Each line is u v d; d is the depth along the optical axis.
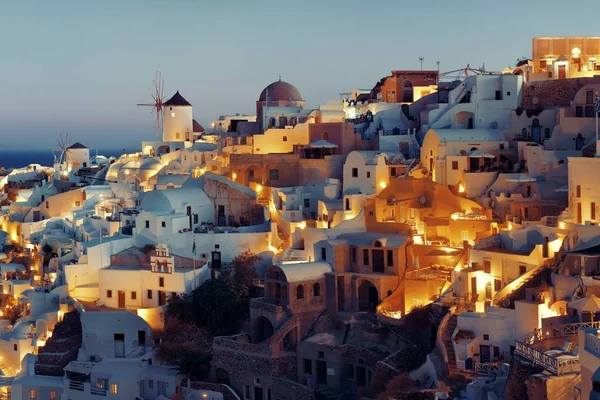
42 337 117.69
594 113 117.44
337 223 116.12
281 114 156.75
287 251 114.50
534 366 65.81
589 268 84.81
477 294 95.00
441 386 78.50
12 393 110.50
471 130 124.81
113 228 131.62
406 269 105.88
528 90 133.12
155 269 113.62
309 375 101.12
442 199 113.69
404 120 147.50
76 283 121.00
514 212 106.44
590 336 57.16
